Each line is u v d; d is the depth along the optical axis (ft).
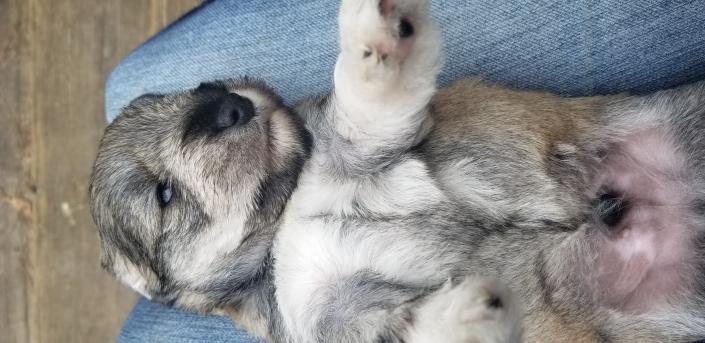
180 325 1.03
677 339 0.73
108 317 1.52
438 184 0.71
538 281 0.70
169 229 0.78
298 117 0.77
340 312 0.70
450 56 0.88
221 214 0.75
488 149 0.73
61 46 1.55
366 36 0.60
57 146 1.55
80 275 1.53
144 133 0.80
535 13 0.84
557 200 0.71
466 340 0.57
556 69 0.84
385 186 0.72
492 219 0.71
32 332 1.54
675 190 0.74
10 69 1.56
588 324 0.71
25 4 1.57
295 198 0.75
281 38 0.99
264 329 0.79
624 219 0.74
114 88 1.17
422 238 0.70
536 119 0.74
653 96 0.77
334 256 0.71
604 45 0.81
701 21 0.77
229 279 0.78
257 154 0.73
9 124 1.56
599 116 0.77
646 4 0.78
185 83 1.07
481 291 0.57
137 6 1.53
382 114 0.69
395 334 0.63
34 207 1.55
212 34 1.05
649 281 0.73
